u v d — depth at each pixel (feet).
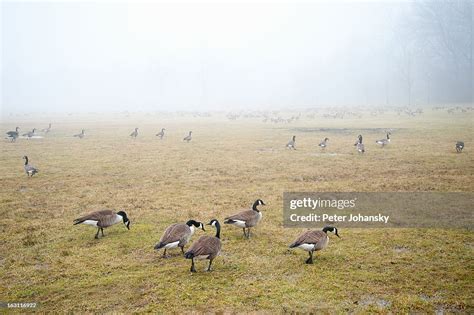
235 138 140.77
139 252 40.57
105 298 31.45
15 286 33.78
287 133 154.30
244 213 43.24
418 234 44.65
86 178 76.95
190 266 37.06
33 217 52.75
